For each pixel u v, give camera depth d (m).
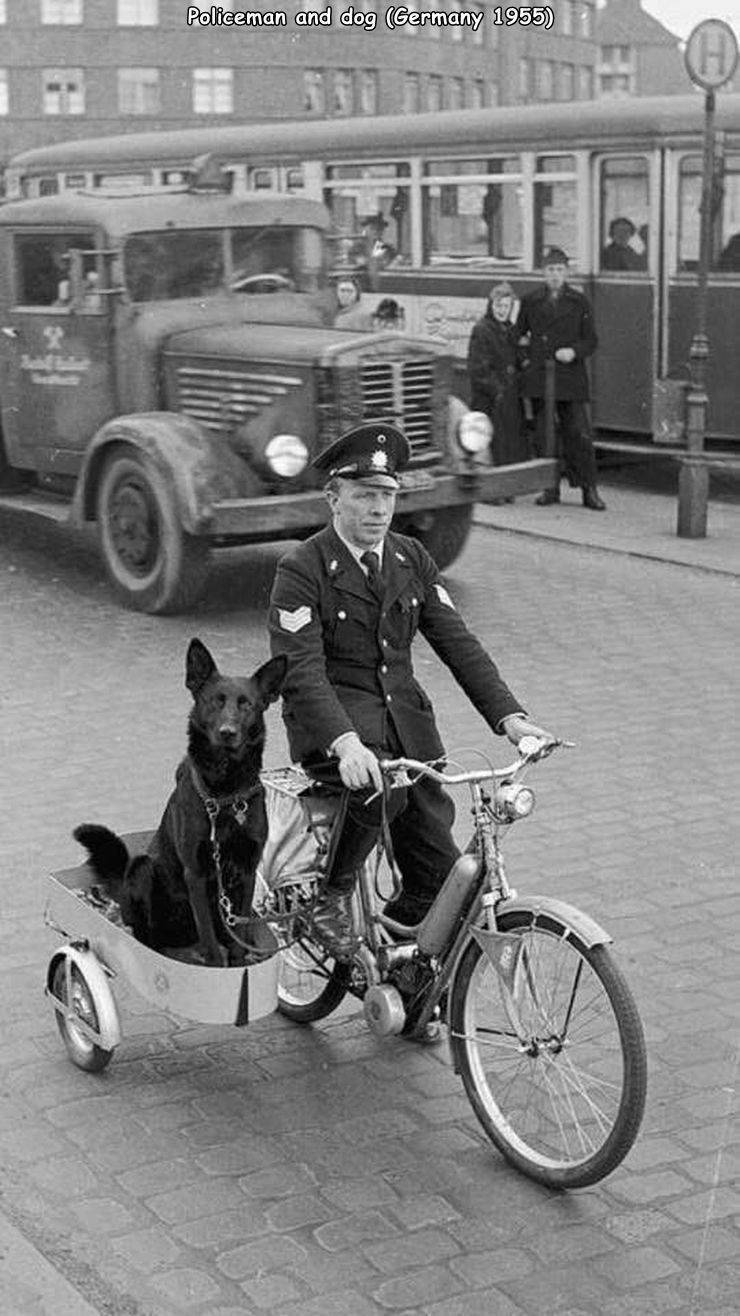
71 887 5.39
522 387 15.55
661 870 6.74
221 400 11.44
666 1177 4.50
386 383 11.11
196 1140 4.72
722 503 16.17
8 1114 4.88
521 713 4.73
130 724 8.85
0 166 22.73
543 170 17.17
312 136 19.19
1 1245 4.13
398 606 4.87
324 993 5.28
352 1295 3.99
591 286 16.88
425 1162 4.60
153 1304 3.95
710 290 16.03
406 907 4.98
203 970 4.67
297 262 12.58
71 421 12.43
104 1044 4.91
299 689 4.67
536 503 16.02
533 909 4.38
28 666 10.04
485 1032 4.64
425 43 61.94
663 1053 5.21
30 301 12.62
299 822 4.94
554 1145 4.55
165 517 10.95
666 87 85.94
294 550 4.88
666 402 16.08
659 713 8.98
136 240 11.88
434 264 18.28
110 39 62.50
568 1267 4.10
